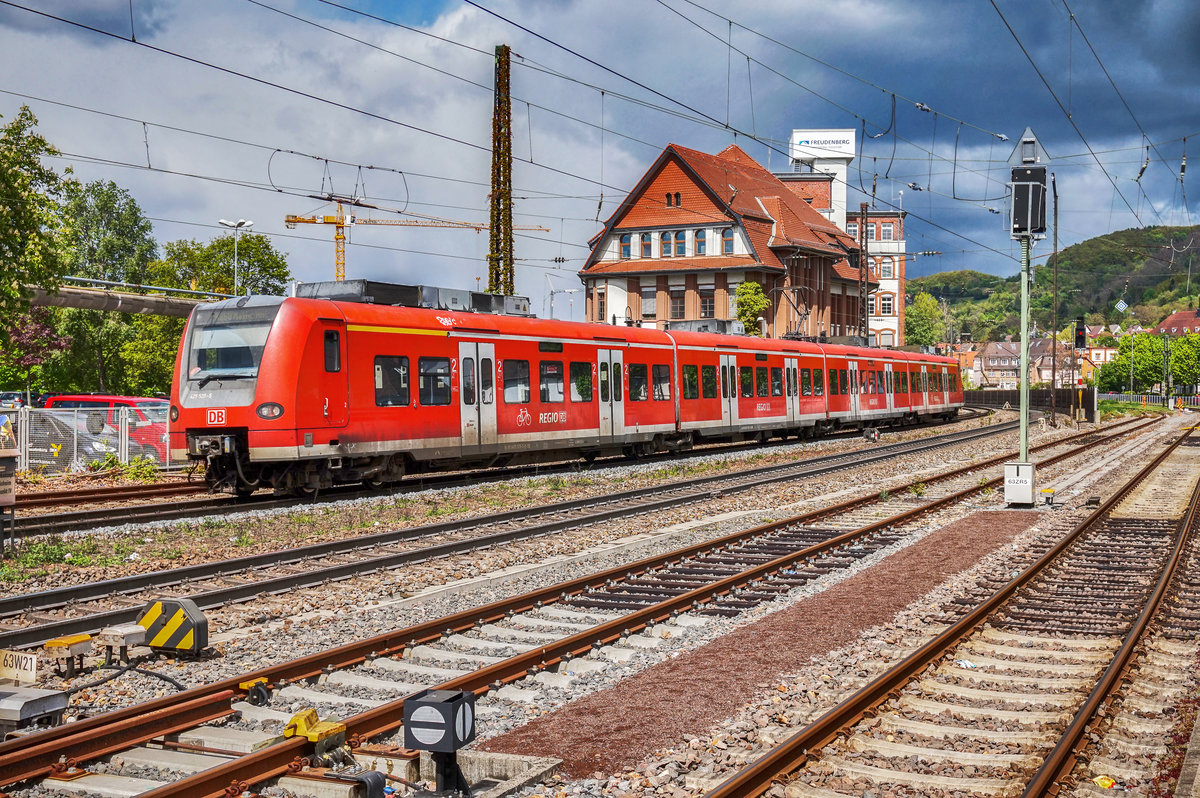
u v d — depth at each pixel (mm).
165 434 29516
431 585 12789
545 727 7504
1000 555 15086
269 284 72812
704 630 10688
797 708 7816
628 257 71312
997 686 8617
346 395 20375
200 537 16297
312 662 8781
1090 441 42938
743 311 64875
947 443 39062
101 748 6809
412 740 6523
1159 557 14828
